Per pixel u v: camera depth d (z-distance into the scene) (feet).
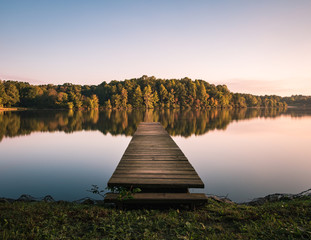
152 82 297.94
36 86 248.93
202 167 31.19
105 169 30.35
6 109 202.18
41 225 9.09
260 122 109.91
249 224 9.37
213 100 302.04
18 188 23.07
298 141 53.98
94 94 268.41
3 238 7.81
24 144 49.21
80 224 9.39
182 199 11.48
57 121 103.30
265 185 24.07
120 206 11.65
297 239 7.61
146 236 8.27
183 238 8.13
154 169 15.46
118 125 89.92
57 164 32.89
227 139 56.34
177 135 63.10
